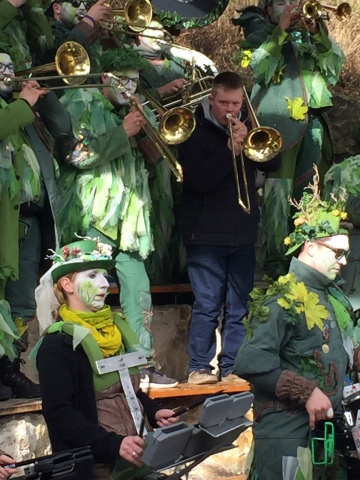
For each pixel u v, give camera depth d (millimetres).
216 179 5434
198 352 5566
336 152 7426
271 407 4504
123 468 3979
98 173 5207
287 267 6160
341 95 7504
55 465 3566
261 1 6234
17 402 4957
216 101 5422
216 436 3914
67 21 5426
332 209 4727
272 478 4488
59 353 3930
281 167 6008
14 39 4992
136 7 5523
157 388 5367
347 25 8148
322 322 4555
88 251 4129
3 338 4754
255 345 4453
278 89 5992
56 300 4129
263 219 6074
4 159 4750
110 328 4113
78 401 3945
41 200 5023
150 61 5977
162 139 5234
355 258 5844
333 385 4535
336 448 4430
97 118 5195
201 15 6102
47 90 4793
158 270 5941
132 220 5270
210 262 5531
